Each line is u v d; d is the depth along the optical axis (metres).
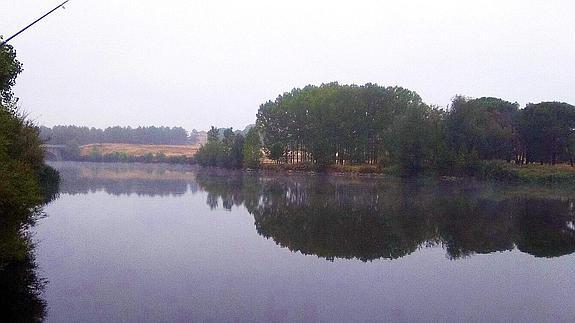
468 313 16.48
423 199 53.44
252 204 48.28
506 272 22.08
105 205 44.56
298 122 115.88
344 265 23.17
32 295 17.48
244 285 19.34
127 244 26.86
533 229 33.97
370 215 40.66
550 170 77.31
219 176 102.25
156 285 19.08
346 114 108.19
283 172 116.88
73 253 24.30
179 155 191.50
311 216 39.94
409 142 86.44
